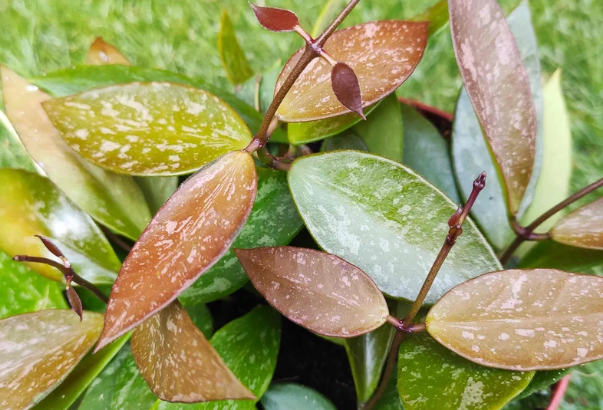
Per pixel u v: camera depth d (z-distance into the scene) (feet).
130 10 3.33
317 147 1.99
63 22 3.26
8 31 3.21
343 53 1.66
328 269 1.56
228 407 1.65
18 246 1.73
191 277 1.45
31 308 1.78
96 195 1.73
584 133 2.97
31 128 1.72
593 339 1.51
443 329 1.54
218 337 1.72
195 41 3.26
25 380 1.59
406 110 1.92
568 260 1.76
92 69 1.76
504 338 1.53
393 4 3.31
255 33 3.28
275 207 1.70
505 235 1.83
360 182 1.62
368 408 1.70
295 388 1.77
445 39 3.20
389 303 1.72
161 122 1.63
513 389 1.52
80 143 1.61
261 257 1.57
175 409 1.62
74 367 1.63
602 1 3.33
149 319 1.56
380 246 1.60
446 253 1.48
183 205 1.50
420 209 1.61
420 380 1.56
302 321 1.55
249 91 1.94
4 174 1.74
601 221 1.67
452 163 1.84
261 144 1.56
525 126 1.68
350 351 1.70
